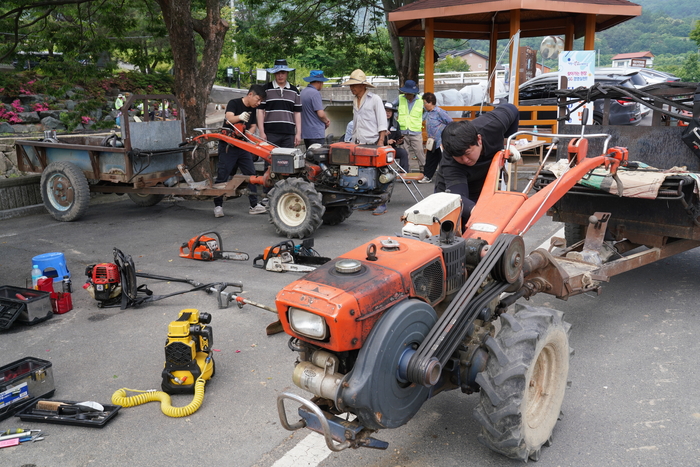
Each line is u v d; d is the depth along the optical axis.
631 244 5.40
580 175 3.91
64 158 8.78
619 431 3.23
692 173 4.66
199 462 3.02
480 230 3.37
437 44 60.97
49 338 4.61
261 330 4.71
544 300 5.32
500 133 4.33
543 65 18.08
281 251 6.12
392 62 19.16
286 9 18.11
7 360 4.22
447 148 3.83
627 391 3.67
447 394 3.71
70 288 5.42
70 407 3.46
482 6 10.26
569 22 12.74
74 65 12.21
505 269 3.10
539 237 7.21
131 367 4.11
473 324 3.04
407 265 2.69
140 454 3.10
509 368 2.69
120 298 5.38
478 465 2.94
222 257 6.62
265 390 3.76
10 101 16.19
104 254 6.95
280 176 7.74
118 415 3.50
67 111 16.72
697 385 3.72
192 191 8.54
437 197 3.36
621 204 5.12
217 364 4.13
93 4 12.78
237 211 9.54
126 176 8.34
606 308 5.09
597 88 5.75
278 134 8.94
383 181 7.46
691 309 4.99
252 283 5.79
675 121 7.21
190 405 3.48
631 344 4.35
